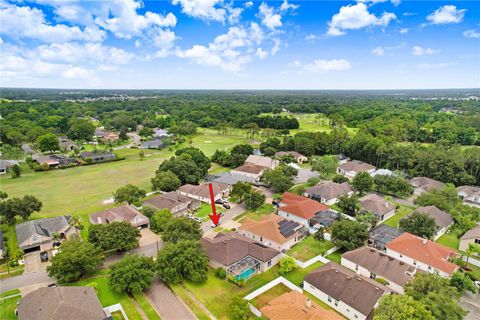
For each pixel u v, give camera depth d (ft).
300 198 258.37
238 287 155.53
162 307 139.95
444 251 177.37
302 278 164.96
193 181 314.76
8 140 509.76
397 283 152.25
